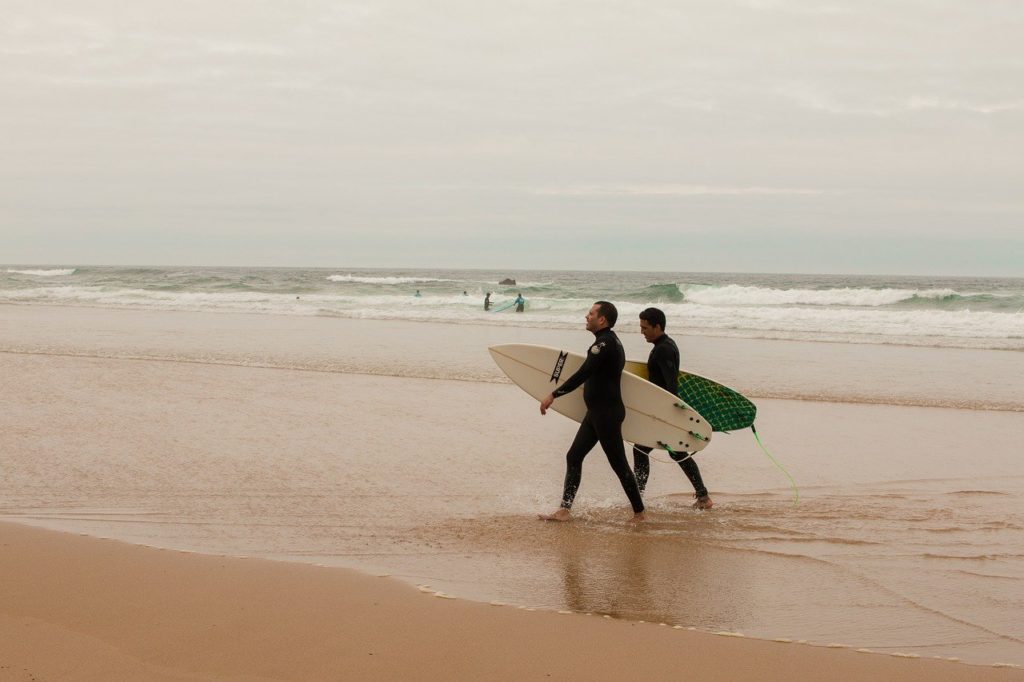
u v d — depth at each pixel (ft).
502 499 21.79
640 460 22.22
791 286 269.64
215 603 13.35
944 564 16.72
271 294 147.64
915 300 125.39
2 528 17.48
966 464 26.63
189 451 26.37
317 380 42.47
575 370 22.50
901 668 11.75
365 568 15.83
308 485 22.65
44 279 209.36
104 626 12.27
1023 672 11.68
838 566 16.53
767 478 24.88
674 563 16.61
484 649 11.90
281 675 10.80
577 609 13.85
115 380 40.93
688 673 11.35
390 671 11.05
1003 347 62.49
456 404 36.29
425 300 130.21
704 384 23.29
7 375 42.01
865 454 28.19
